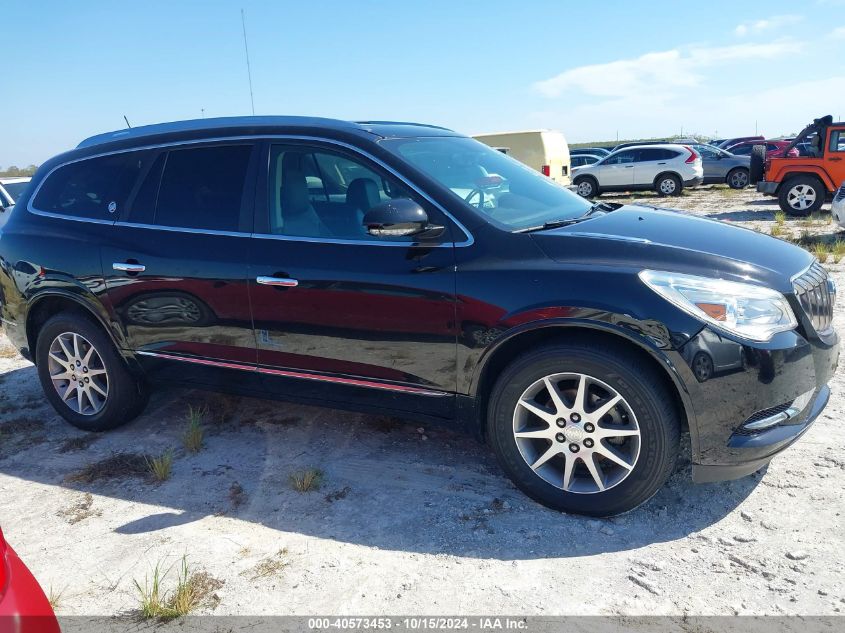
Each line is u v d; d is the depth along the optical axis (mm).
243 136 3740
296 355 3518
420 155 3521
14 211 4445
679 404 2896
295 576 2746
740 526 2916
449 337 3113
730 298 2750
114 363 4117
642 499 2930
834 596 2461
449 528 3031
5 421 4594
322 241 3393
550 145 16516
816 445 3559
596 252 2951
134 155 4051
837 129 12859
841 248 8719
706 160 22484
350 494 3375
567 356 2883
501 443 3152
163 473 3621
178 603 2549
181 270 3709
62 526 3219
